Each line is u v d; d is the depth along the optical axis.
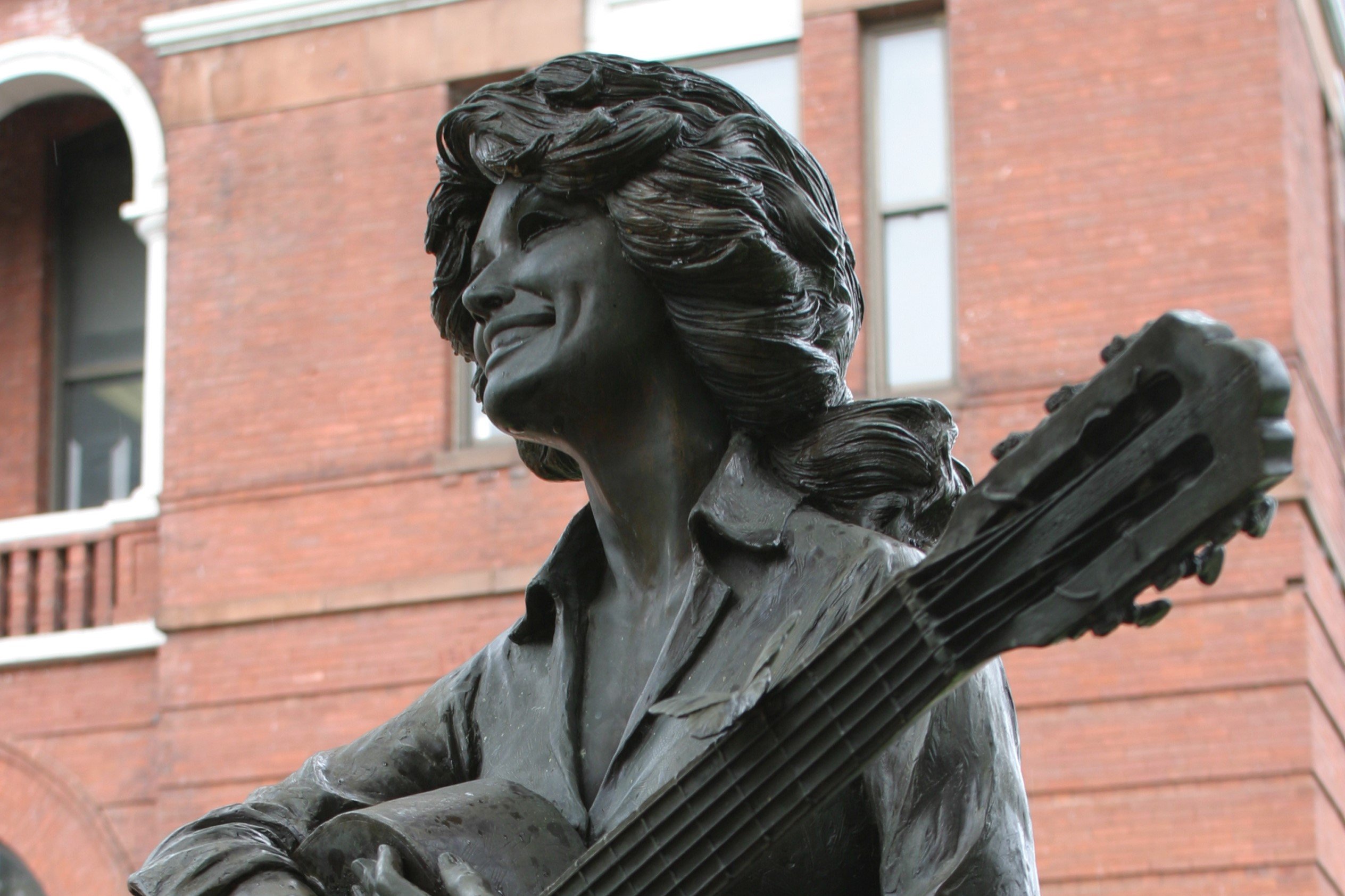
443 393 16.44
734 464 2.27
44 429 18.23
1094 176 15.20
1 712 16.91
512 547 15.97
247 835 2.31
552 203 2.31
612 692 2.30
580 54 2.36
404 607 16.08
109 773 16.59
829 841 2.06
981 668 2.04
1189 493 1.75
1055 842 13.97
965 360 15.07
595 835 2.19
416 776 2.41
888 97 15.84
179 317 17.11
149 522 17.02
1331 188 17.00
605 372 2.28
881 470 2.24
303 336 16.80
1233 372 1.73
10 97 18.25
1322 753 14.10
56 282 18.55
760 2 16.19
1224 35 15.20
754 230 2.23
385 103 17.02
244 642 16.34
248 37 17.38
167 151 17.44
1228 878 13.69
